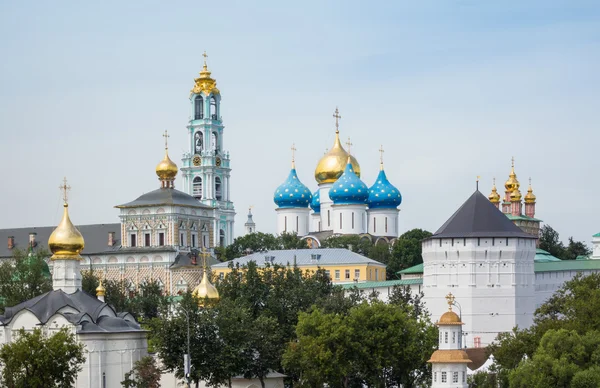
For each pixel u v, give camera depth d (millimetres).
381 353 197500
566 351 179500
